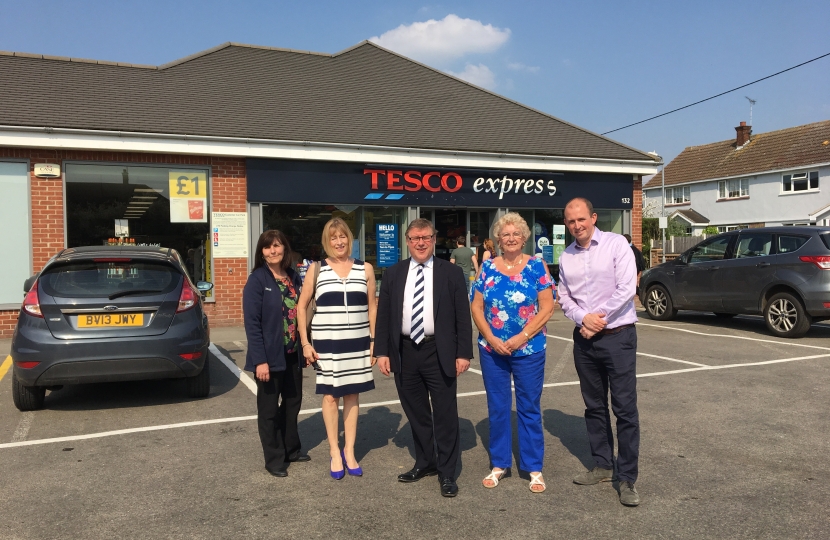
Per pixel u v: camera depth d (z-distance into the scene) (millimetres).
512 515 3625
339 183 12352
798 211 31312
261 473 4332
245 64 14648
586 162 14484
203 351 6043
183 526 3494
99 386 6992
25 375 5473
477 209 14023
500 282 4039
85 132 10258
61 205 10562
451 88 16594
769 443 4848
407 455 4719
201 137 11000
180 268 6230
